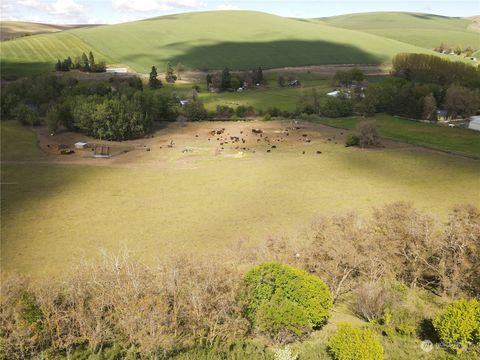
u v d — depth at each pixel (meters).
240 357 27.03
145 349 25.86
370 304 32.94
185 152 116.94
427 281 40.56
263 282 31.17
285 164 103.38
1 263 56.12
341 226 43.78
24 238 64.50
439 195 80.06
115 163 107.94
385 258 40.41
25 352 26.62
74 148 122.12
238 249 50.09
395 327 30.88
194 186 89.38
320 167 100.25
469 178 89.75
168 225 69.38
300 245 43.25
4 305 26.88
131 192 86.12
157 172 99.75
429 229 41.00
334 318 33.53
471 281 37.06
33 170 100.81
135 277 30.25
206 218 72.12
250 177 94.44
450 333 27.11
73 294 29.47
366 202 77.38
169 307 29.03
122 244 62.09
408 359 26.45
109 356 27.02
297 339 29.61
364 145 118.31
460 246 37.84
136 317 26.30
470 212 42.09
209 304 29.33
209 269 31.73
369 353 24.44
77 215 74.00
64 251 59.94
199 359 26.77
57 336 27.45
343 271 39.69
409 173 94.44
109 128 129.00
